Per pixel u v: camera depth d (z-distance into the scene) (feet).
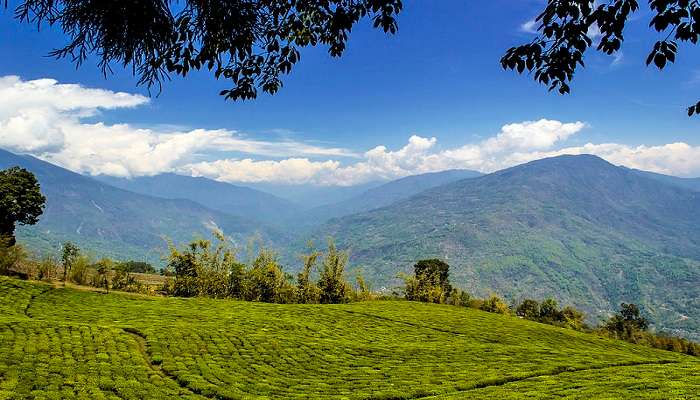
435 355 133.39
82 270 253.85
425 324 200.23
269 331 151.84
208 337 128.98
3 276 204.44
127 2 23.91
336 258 274.16
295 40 34.14
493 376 104.99
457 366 118.73
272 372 106.11
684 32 26.32
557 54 28.89
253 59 33.12
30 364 88.43
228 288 254.88
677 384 76.28
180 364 102.17
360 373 110.93
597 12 26.96
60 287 209.05
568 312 395.34
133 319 159.12
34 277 240.94
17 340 103.04
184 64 28.12
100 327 124.98
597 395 73.82
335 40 34.32
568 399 73.31
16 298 172.24
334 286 269.23
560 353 141.28
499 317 242.99
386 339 164.35
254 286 258.98
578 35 28.02
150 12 24.57
